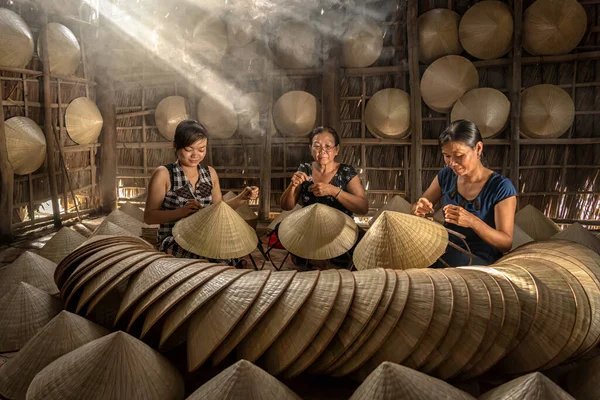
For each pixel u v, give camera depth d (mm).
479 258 2553
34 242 4398
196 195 2877
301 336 1854
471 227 2314
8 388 1915
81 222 5203
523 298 1945
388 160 5086
